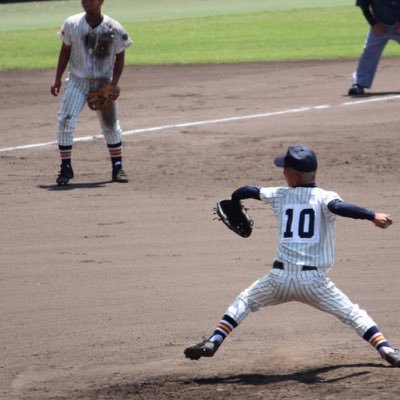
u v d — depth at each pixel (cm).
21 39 12425
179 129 6366
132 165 5388
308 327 2791
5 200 4616
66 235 3950
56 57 10500
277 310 2980
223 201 2411
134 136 6188
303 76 8562
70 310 2998
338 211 2223
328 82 8169
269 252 3616
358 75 7488
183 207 4400
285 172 2330
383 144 5694
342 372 2289
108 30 4794
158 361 2503
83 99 4894
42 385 2358
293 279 2253
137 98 7656
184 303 3022
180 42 11725
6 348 2680
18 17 15888
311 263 2252
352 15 14350
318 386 2181
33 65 9812
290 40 11656
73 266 3497
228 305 2986
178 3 17338
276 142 5844
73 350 2636
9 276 3391
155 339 2698
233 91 7862
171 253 3638
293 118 6600
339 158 5375
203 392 2200
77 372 2450
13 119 6919
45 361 2556
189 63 9662
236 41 11688
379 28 7356
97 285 3253
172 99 7562
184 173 5147
